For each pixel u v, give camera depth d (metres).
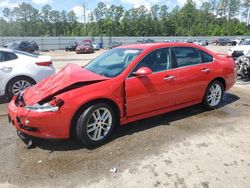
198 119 5.04
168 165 3.43
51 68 6.93
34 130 3.69
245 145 3.95
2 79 6.33
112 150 3.85
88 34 94.31
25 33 108.88
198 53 5.17
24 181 3.16
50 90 3.79
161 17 109.56
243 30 93.44
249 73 8.68
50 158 3.65
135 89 4.20
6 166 3.47
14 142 4.17
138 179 3.16
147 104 4.40
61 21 112.69
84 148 3.93
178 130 4.52
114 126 4.20
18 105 3.97
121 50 4.93
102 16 101.44
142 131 4.49
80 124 3.77
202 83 5.14
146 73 4.06
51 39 50.94
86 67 4.86
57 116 3.61
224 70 5.52
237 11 108.94
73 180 3.16
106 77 4.10
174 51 4.78
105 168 3.40
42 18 110.88
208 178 3.14
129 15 103.12
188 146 3.93
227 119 5.04
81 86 3.81
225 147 3.89
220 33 93.50
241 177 3.15
